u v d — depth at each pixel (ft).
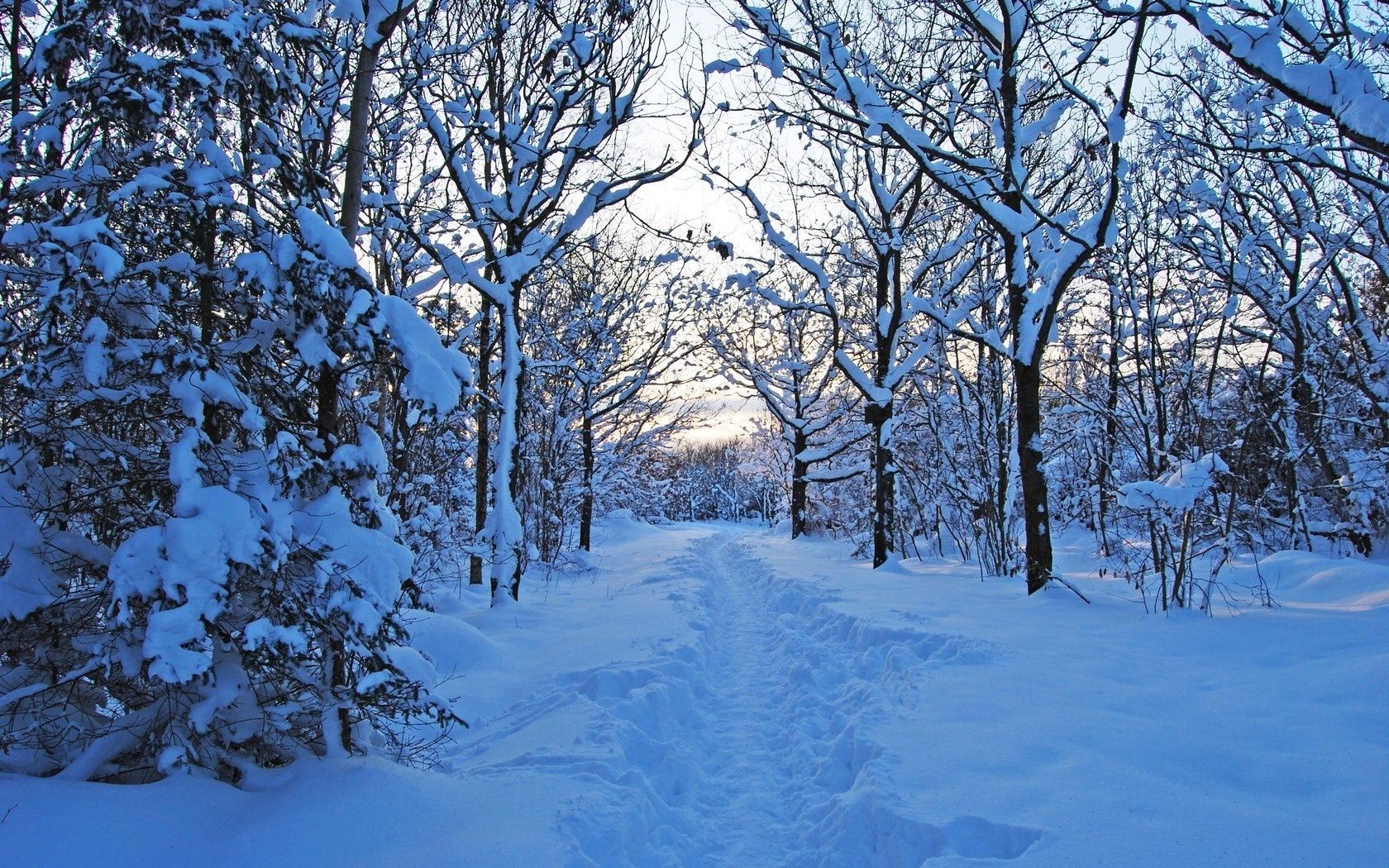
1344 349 46.83
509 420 31.94
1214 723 14.61
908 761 13.97
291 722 13.01
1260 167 42.14
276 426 12.87
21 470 12.26
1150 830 10.75
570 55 31.76
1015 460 40.96
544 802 12.39
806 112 34.47
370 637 11.92
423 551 30.01
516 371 31.99
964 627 24.21
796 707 20.76
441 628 22.31
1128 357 38.88
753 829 14.25
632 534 88.48
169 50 12.40
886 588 34.09
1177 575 25.57
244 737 12.06
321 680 12.55
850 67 32.96
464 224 32.27
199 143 12.32
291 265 11.78
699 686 22.20
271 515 11.73
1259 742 13.56
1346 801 11.16
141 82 11.85
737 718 20.83
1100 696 16.72
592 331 54.49
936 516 54.03
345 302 12.22
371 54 16.42
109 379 11.94
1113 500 41.01
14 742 11.69
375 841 10.66
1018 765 13.34
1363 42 23.00
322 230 12.26
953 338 49.01
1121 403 41.73
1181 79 31.76
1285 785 11.97
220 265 13.62
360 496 13.53
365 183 29.76
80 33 12.70
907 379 55.36
